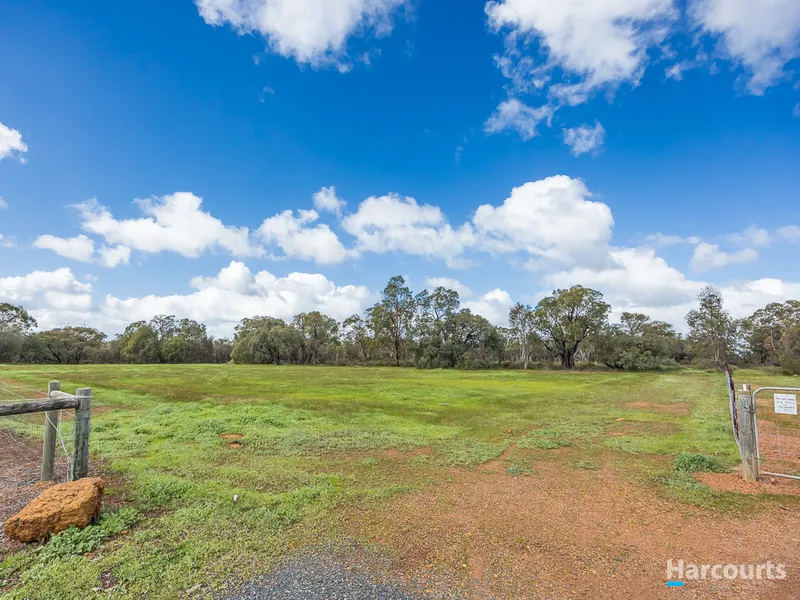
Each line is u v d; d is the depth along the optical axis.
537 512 5.20
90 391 5.36
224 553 3.97
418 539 4.36
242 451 8.21
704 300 52.97
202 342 84.12
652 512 5.20
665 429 10.77
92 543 4.04
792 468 7.01
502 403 16.12
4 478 6.11
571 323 54.22
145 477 6.19
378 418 12.03
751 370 47.34
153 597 3.26
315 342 71.88
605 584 3.54
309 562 3.84
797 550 4.17
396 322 65.19
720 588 3.49
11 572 3.57
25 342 61.47
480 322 58.19
